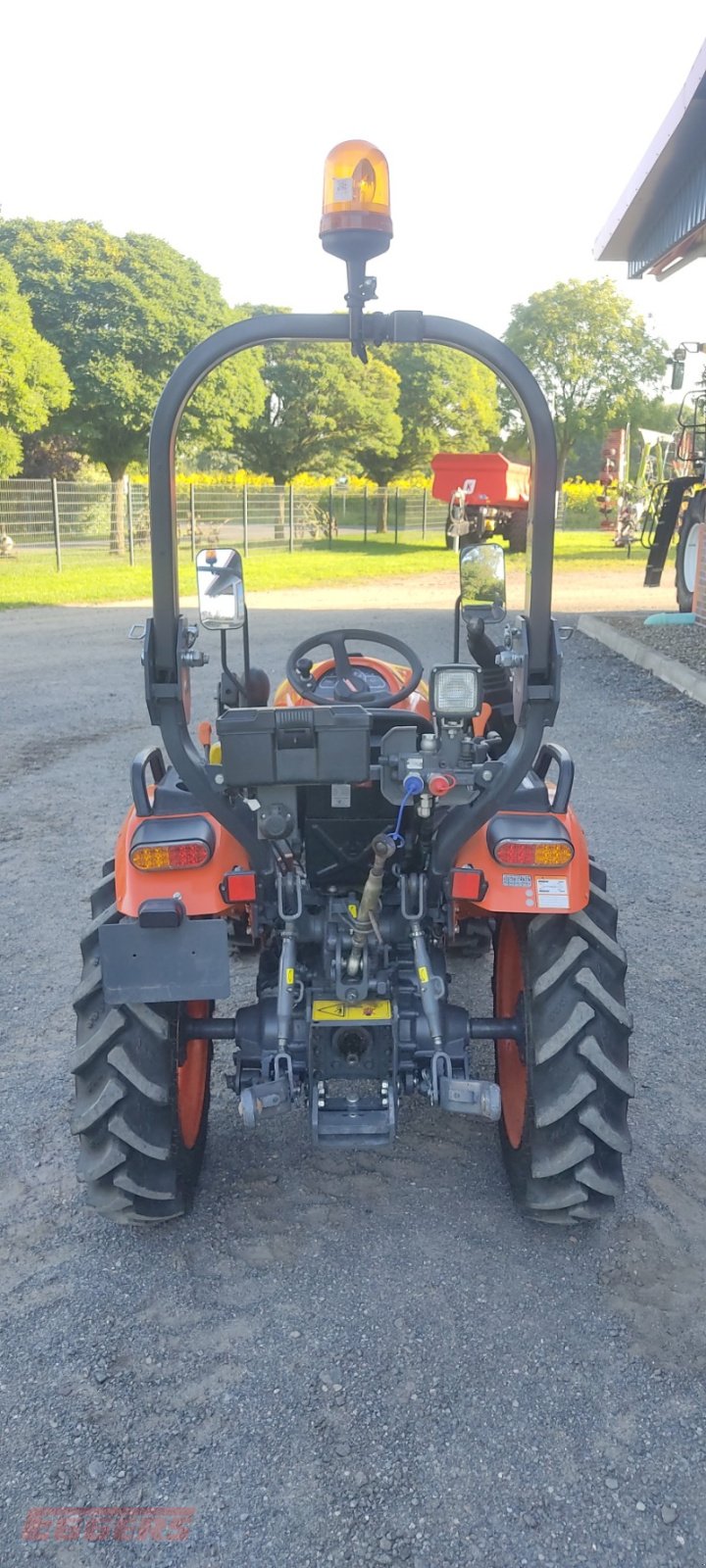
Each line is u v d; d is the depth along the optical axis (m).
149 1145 2.80
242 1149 3.48
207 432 30.12
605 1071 2.73
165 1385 2.55
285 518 32.75
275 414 38.34
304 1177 3.33
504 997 3.48
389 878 2.92
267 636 14.15
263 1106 2.76
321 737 2.54
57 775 7.80
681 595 13.96
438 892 2.93
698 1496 2.25
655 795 7.05
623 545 31.23
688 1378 2.54
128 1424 2.45
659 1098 3.71
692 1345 2.64
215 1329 2.72
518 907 2.74
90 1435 2.42
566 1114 2.78
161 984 2.69
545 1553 2.13
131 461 30.28
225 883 2.72
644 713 9.26
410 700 3.51
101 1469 2.33
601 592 19.50
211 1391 2.53
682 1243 3.01
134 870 2.79
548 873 2.76
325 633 3.28
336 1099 2.84
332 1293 2.84
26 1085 3.88
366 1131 2.77
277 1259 2.97
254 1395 2.52
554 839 2.76
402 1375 2.56
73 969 4.79
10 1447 2.39
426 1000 2.80
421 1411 2.46
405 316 2.45
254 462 40.06
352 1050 2.78
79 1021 2.95
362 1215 3.14
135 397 28.06
